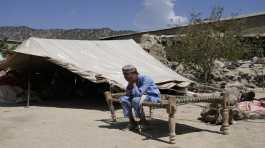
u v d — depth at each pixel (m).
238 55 19.56
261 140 7.02
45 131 7.86
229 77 19.41
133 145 6.66
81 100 13.78
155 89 7.66
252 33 25.39
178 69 19.89
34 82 14.43
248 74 19.69
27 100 12.39
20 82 13.95
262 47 22.59
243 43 21.03
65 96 14.97
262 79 19.31
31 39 12.93
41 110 11.13
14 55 12.71
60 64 12.12
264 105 10.20
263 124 8.55
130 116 7.85
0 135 7.51
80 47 14.32
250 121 8.95
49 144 6.75
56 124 8.66
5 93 13.25
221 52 19.05
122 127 8.25
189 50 19.08
